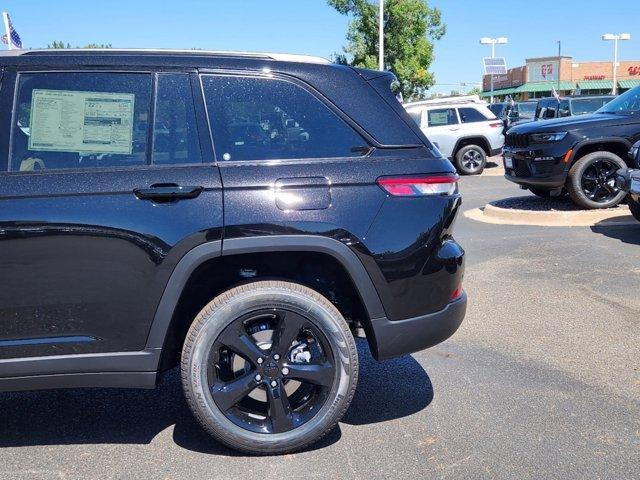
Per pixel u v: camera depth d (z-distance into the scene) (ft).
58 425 12.20
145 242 10.28
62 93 10.80
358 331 12.86
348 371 10.78
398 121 11.40
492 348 15.74
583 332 16.56
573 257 24.11
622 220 30.30
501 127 61.00
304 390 11.32
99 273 10.31
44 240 10.18
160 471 10.46
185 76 11.01
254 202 10.48
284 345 10.66
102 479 10.25
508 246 26.43
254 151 10.85
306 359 10.87
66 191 10.30
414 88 105.09
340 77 11.36
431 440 11.36
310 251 10.61
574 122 32.68
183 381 10.54
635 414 12.16
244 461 10.74
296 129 11.07
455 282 11.50
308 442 10.85
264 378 10.69
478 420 12.08
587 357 14.96
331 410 10.79
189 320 11.71
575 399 12.84
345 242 10.63
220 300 10.52
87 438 11.66
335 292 11.95
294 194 10.61
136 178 10.47
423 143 11.44
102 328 10.46
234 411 10.79
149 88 10.92
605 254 24.27
